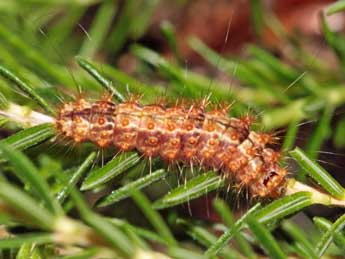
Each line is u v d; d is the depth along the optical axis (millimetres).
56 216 87
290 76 122
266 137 111
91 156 98
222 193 118
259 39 138
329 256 106
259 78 118
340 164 147
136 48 123
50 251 97
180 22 181
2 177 94
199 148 109
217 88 117
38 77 112
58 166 101
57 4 128
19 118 103
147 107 109
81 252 89
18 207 83
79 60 105
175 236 111
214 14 182
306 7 176
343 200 100
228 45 181
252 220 90
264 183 108
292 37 135
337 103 119
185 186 100
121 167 99
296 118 117
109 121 107
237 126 110
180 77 115
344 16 174
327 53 170
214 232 123
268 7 177
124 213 123
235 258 99
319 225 99
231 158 109
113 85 110
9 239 86
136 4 141
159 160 111
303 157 100
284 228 102
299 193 99
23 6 127
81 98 109
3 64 107
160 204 99
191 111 110
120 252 89
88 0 130
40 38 133
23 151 106
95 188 103
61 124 106
